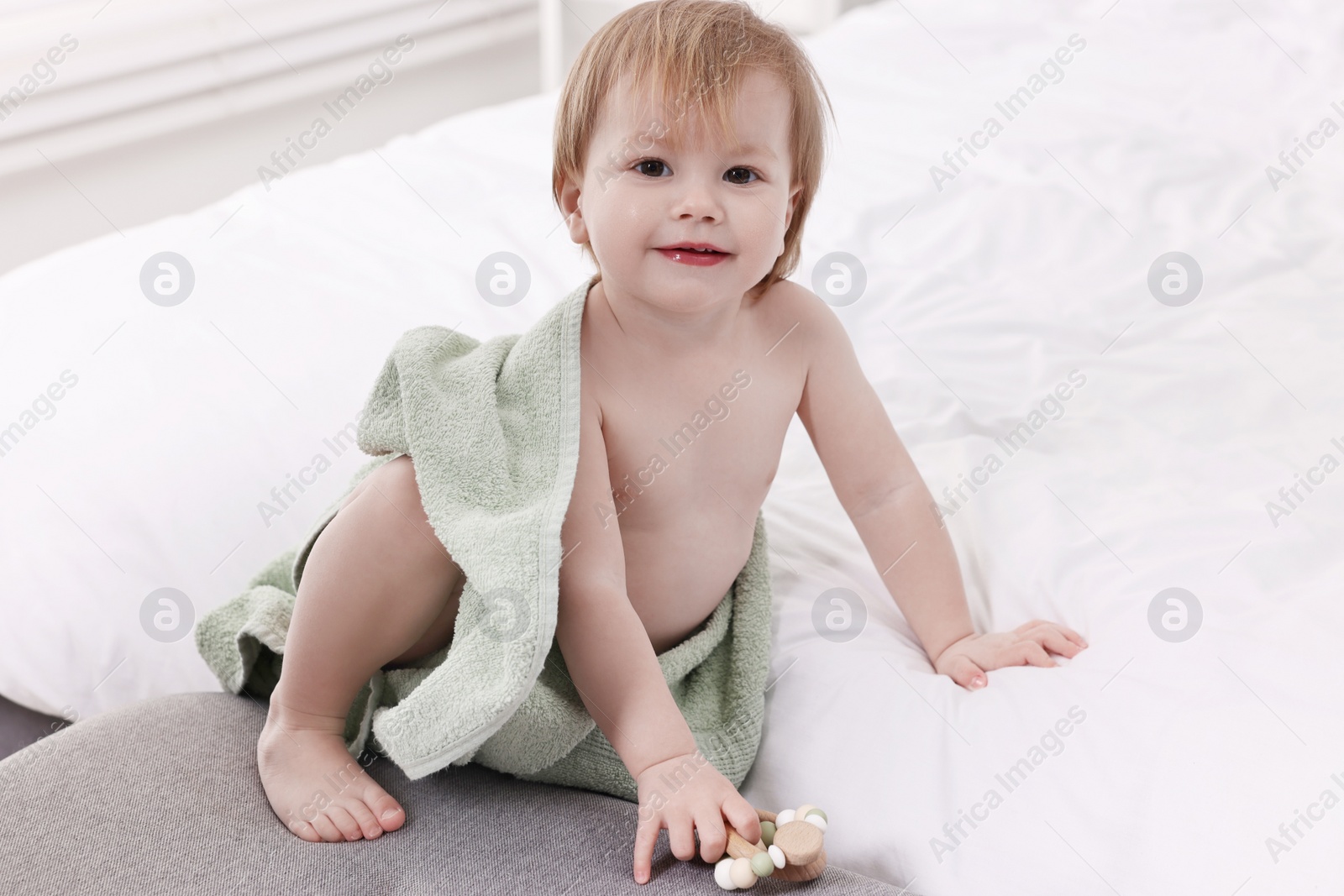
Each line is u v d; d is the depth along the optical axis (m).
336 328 1.17
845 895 0.65
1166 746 0.72
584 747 0.79
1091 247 1.40
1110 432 1.08
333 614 0.74
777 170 0.77
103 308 1.17
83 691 0.93
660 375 0.81
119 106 2.19
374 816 0.72
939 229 1.46
